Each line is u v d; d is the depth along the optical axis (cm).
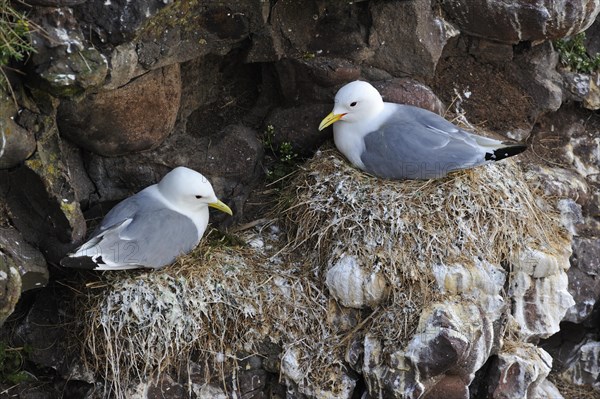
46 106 872
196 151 1055
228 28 988
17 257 904
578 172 1213
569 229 1152
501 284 1009
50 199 905
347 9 1060
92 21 858
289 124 1092
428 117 1040
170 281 958
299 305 991
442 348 934
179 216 980
